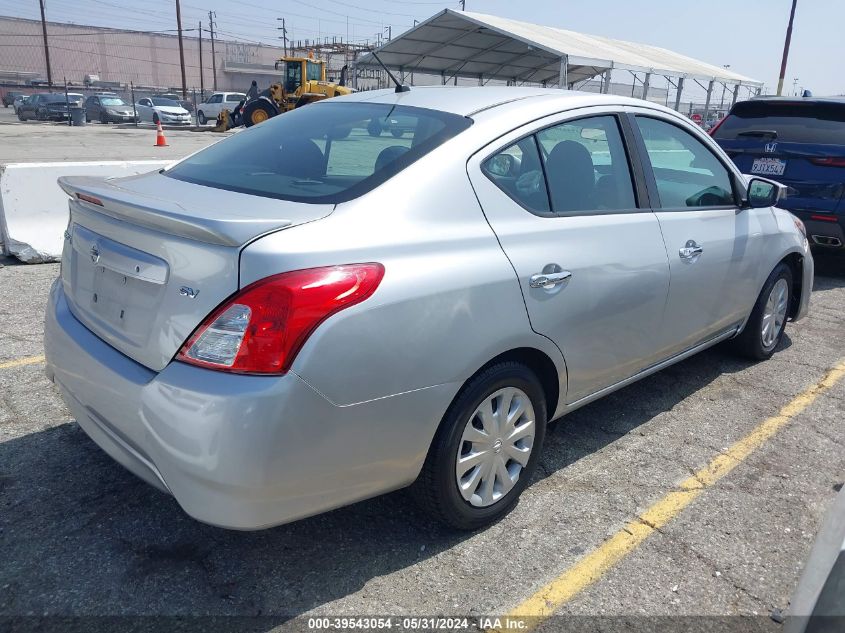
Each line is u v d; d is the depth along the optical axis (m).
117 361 2.36
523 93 3.17
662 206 3.50
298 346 2.07
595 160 3.19
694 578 2.60
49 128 28.39
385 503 3.00
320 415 2.12
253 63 88.38
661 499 3.11
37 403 3.75
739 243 3.96
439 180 2.56
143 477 2.35
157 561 2.58
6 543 2.64
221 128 28.86
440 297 2.37
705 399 4.18
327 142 2.95
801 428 3.84
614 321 3.12
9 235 6.45
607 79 25.58
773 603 2.49
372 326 2.20
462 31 27.59
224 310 2.07
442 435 2.51
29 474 3.10
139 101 34.50
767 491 3.20
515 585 2.53
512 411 2.80
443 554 2.68
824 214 6.53
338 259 2.19
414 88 3.46
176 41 83.69
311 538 2.75
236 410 2.01
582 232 2.96
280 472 2.09
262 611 2.36
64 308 2.81
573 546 2.76
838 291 6.78
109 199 2.36
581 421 3.85
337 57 58.19
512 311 2.61
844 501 1.75
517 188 2.81
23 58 72.75
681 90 28.72
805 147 6.62
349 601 2.42
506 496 2.86
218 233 2.05
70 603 2.36
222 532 2.76
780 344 5.18
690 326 3.73
